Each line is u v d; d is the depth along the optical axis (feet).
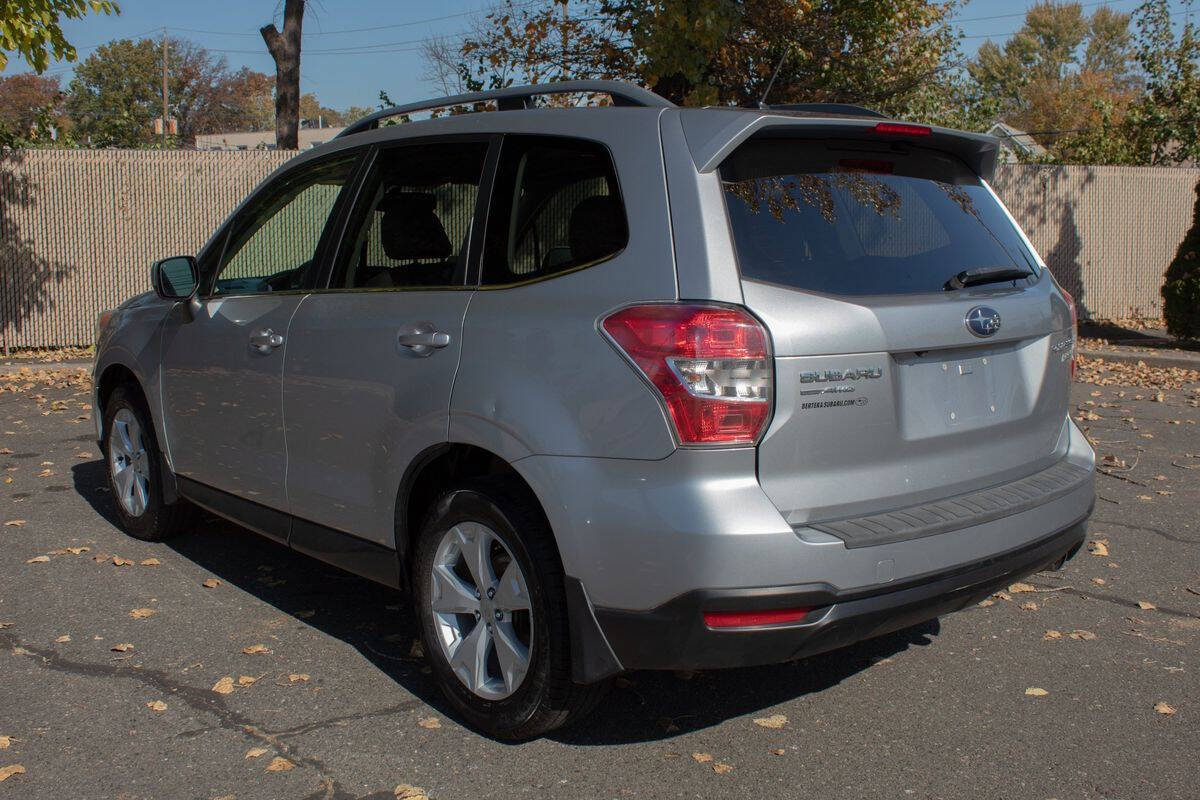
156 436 17.75
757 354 9.71
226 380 15.51
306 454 14.02
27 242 43.80
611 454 10.11
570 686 10.86
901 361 10.66
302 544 14.34
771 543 9.61
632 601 10.04
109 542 18.79
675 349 9.75
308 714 12.30
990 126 70.59
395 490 12.50
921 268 11.27
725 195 10.34
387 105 53.16
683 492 9.71
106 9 35.65
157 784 10.72
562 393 10.50
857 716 12.38
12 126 58.59
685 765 11.19
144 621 15.12
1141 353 44.04
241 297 15.52
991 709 12.58
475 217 12.16
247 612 15.55
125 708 12.40
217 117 252.42
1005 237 12.65
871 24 50.75
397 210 13.23
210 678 13.25
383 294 12.98
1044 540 11.57
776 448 9.82
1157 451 26.40
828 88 54.29
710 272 9.92
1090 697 12.91
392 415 12.41
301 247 14.69
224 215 45.98
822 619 9.82
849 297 10.39
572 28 48.91
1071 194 56.90
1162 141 65.82
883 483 10.57
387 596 16.31
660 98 11.39
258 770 11.00
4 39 33.04
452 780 10.84
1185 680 13.39
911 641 14.69
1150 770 11.14
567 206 11.21
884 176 11.71
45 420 30.14
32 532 19.33
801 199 10.80
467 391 11.35
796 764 11.25
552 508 10.48
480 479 11.48
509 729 11.34
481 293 11.71
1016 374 11.96
